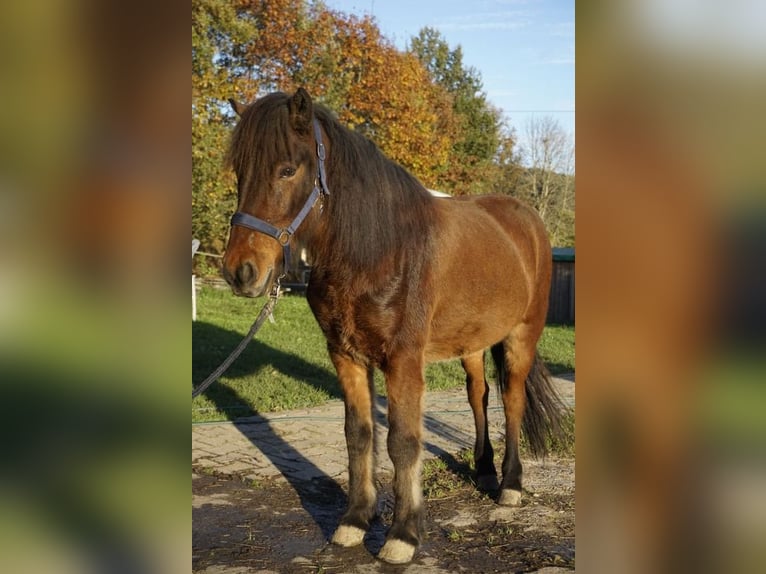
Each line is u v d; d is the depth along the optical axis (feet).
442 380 25.58
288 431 18.43
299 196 9.64
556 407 15.34
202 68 46.32
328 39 57.21
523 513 13.07
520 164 109.60
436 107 88.48
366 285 10.23
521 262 13.74
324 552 11.15
